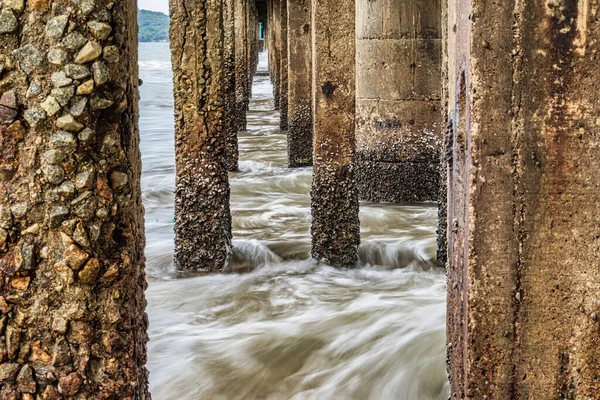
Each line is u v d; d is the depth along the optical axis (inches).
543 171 116.7
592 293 117.6
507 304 119.3
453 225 133.0
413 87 411.5
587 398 119.6
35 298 102.0
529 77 115.6
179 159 286.8
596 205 116.2
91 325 103.3
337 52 280.7
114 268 103.7
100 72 100.3
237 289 273.7
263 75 1740.9
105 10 100.3
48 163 100.2
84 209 101.7
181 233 291.4
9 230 100.9
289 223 382.6
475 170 117.3
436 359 201.6
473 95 116.4
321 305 254.4
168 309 255.1
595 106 115.1
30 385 102.9
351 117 285.3
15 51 98.9
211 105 281.6
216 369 205.6
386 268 301.3
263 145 689.6
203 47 276.7
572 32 114.5
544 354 119.8
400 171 418.3
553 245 117.7
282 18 757.9
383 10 410.6
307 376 202.5
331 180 289.0
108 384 104.1
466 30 119.0
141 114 1006.4
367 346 214.4
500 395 121.1
